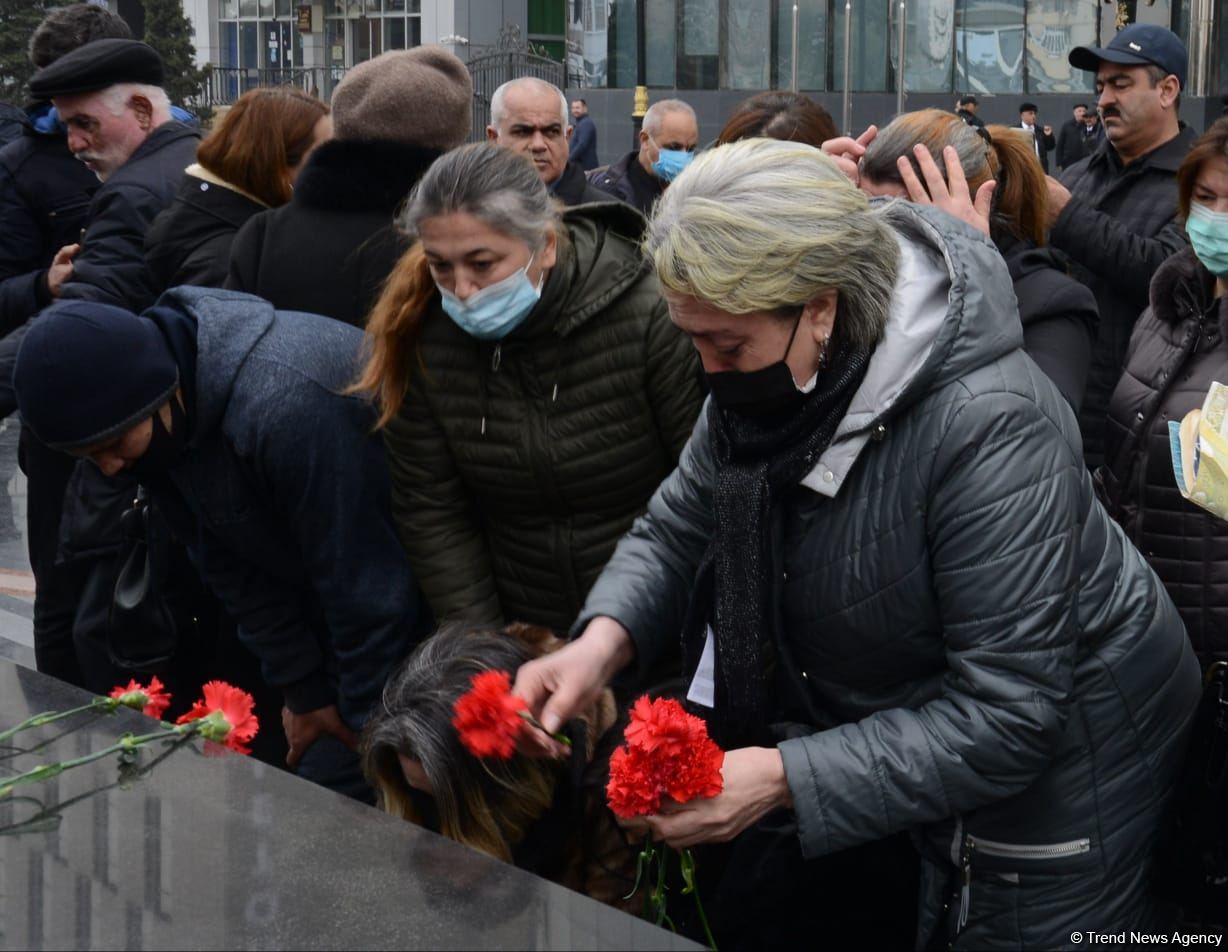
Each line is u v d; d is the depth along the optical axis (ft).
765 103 13.62
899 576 6.73
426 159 10.97
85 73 13.57
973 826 7.23
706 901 8.21
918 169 9.57
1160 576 10.41
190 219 12.42
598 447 9.30
